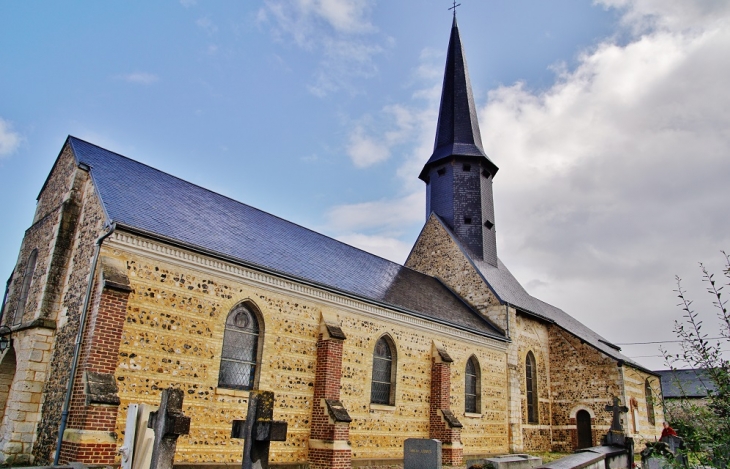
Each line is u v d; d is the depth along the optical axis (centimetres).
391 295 2036
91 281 1209
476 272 2709
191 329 1324
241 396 1389
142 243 1277
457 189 3017
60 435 1107
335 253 2155
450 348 2147
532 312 2758
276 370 1495
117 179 1516
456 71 3350
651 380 3064
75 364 1158
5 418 1286
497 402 2342
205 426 1302
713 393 618
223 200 1912
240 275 1456
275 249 1748
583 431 2708
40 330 1305
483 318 2595
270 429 841
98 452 1059
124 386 1174
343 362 1695
